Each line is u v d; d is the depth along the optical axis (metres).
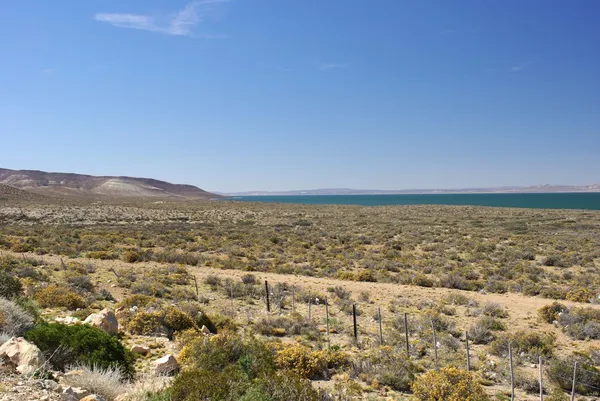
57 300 18.05
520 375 12.87
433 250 48.53
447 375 11.00
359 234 65.50
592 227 68.50
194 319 17.22
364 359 13.68
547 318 20.38
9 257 30.27
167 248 47.72
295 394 8.79
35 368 7.48
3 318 10.43
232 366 10.58
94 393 7.62
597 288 28.33
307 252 47.78
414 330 18.16
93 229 65.44
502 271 34.94
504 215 94.88
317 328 18.36
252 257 42.25
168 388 7.91
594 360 14.78
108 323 14.13
